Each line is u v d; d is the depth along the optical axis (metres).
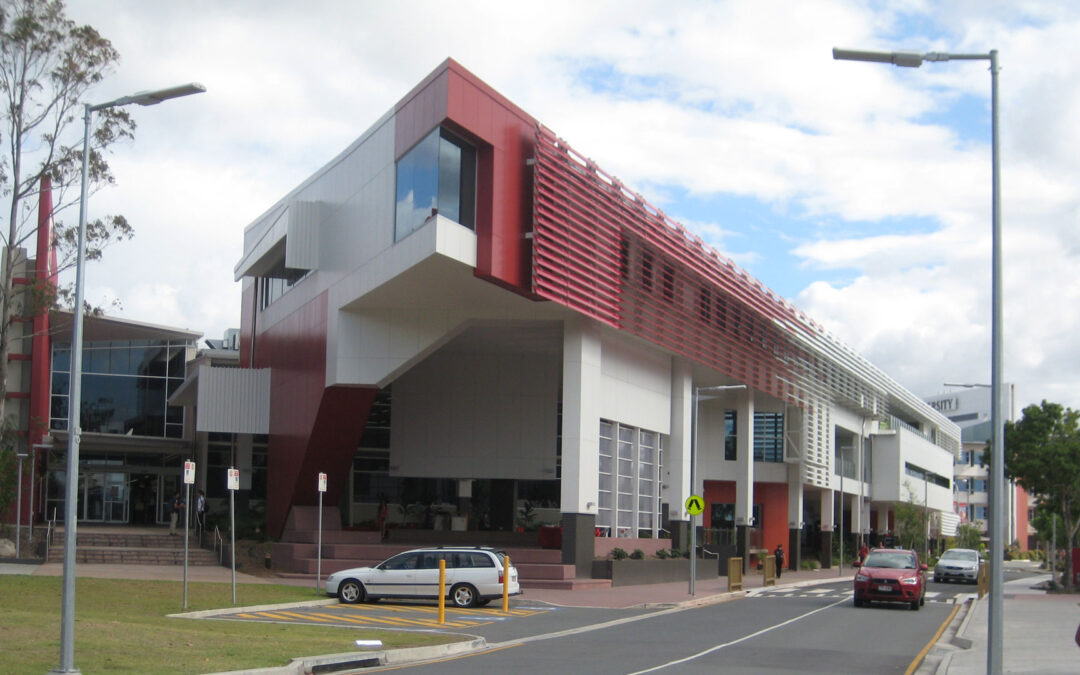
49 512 51.62
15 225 33.69
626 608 29.27
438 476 43.84
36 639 16.06
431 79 31.33
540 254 32.72
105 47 33.66
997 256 15.34
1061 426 53.16
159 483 54.59
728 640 21.33
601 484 39.28
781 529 64.50
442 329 36.12
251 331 50.41
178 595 26.33
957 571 51.75
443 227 29.95
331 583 27.31
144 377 54.12
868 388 74.62
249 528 44.19
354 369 36.41
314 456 39.22
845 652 19.55
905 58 15.39
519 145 32.84
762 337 53.22
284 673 14.55
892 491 81.50
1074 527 53.66
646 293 39.41
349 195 36.97
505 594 26.17
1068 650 20.25
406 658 17.14
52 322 49.28
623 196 37.69
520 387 44.00
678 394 45.97
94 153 33.62
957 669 16.84
